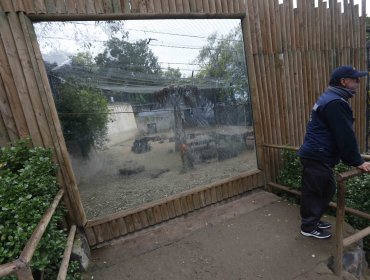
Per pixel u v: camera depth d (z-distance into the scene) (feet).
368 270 9.32
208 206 12.03
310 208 8.79
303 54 13.55
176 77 11.16
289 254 8.48
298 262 8.11
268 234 9.66
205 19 11.02
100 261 9.05
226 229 10.30
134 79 10.38
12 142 8.02
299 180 11.84
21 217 5.86
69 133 9.50
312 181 8.34
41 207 6.56
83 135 9.75
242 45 12.08
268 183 13.25
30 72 8.34
